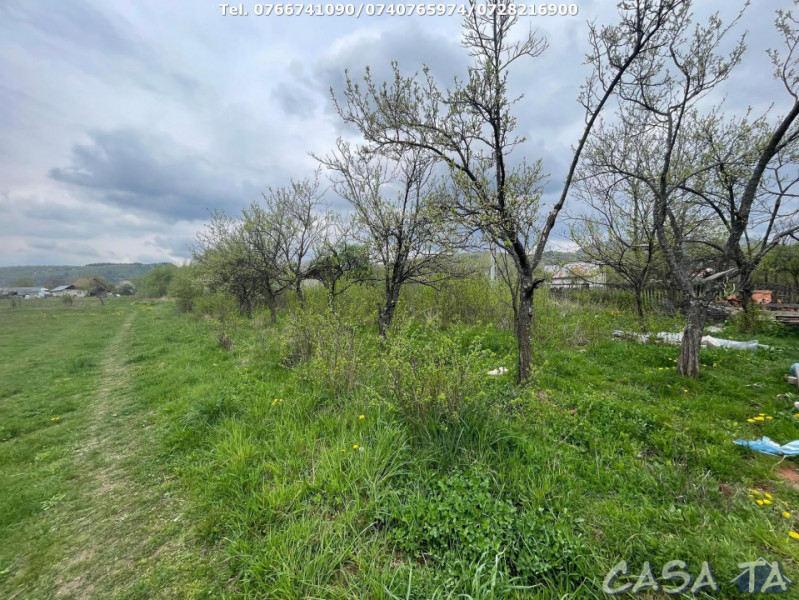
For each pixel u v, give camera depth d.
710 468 3.02
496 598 1.89
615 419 3.80
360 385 4.62
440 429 3.29
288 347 6.78
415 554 2.23
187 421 4.38
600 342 7.41
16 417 5.39
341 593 1.98
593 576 1.97
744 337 7.98
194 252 18.84
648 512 2.43
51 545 2.65
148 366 8.07
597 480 2.82
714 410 4.20
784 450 3.14
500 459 3.04
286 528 2.46
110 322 18.70
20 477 3.65
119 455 4.00
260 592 2.06
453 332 7.53
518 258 4.63
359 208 6.81
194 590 2.14
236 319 12.70
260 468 3.17
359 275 9.31
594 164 6.02
